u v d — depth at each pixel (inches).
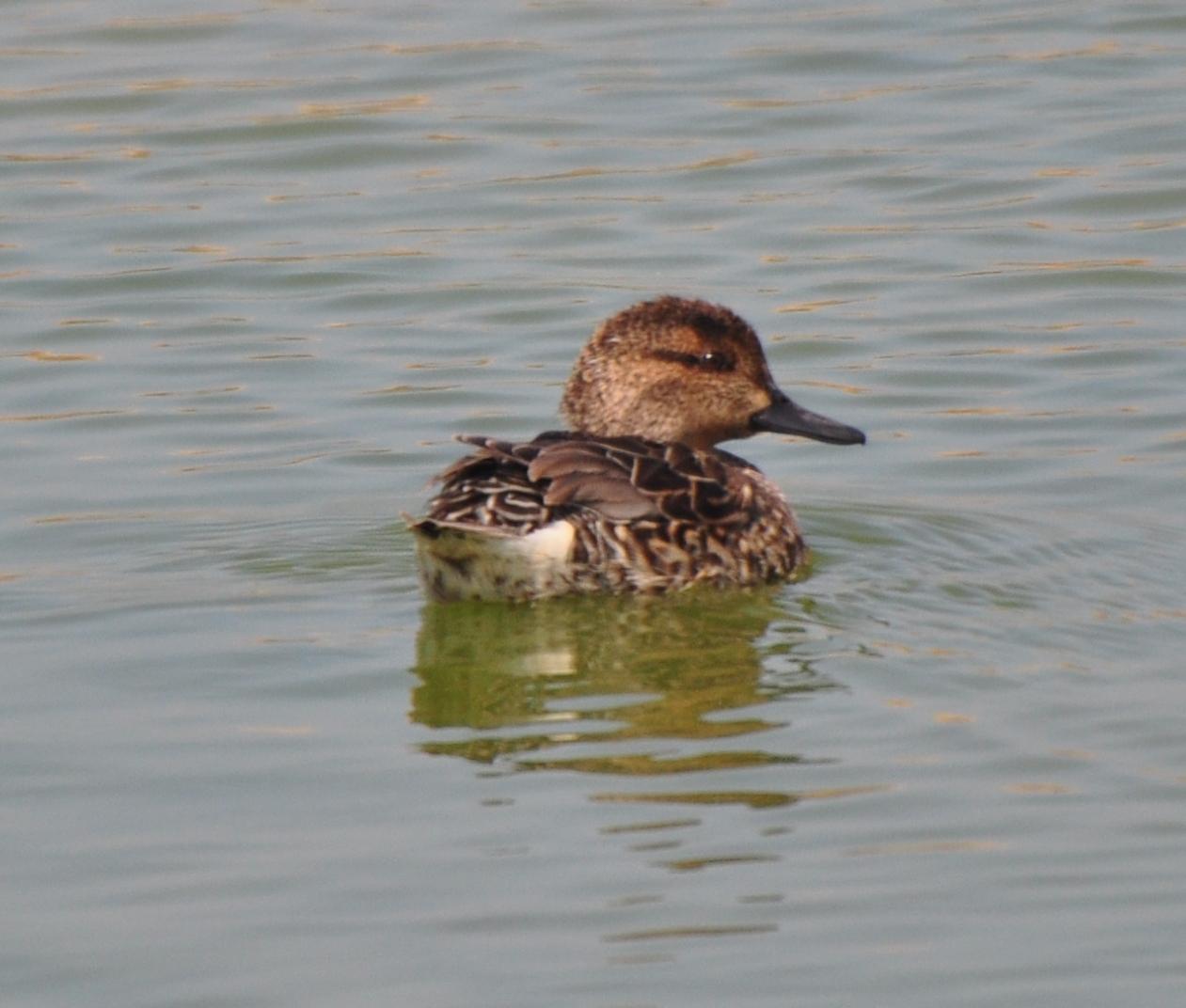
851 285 774.5
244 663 489.1
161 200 853.2
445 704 465.7
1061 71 947.3
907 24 1010.1
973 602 522.9
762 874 388.2
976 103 918.4
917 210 832.3
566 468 511.2
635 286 774.5
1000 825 405.7
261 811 416.2
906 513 601.9
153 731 454.3
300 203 853.2
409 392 703.1
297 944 368.8
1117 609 515.8
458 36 1011.9
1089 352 722.2
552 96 941.2
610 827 406.3
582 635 509.0
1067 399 690.2
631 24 1023.6
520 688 474.0
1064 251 795.4
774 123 908.6
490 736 448.8
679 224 827.4
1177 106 906.1
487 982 356.2
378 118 923.4
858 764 431.2
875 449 663.1
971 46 980.6
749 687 470.3
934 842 399.9
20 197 855.7
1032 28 997.2
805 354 725.3
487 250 809.5
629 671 483.2
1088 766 428.8
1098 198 833.5
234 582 547.5
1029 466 641.6
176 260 804.0
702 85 948.6
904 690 466.9
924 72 952.3
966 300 763.4
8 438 666.8
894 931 370.0
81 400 697.6
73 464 647.1
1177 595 525.7
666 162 878.4
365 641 502.6
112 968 363.3
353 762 437.4
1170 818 407.8
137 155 892.6
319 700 470.3
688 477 526.0
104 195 858.8
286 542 579.8
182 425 677.3
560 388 704.4
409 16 1036.5
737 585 531.5
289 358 729.0
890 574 547.8
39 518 601.9
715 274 783.7
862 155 878.4
